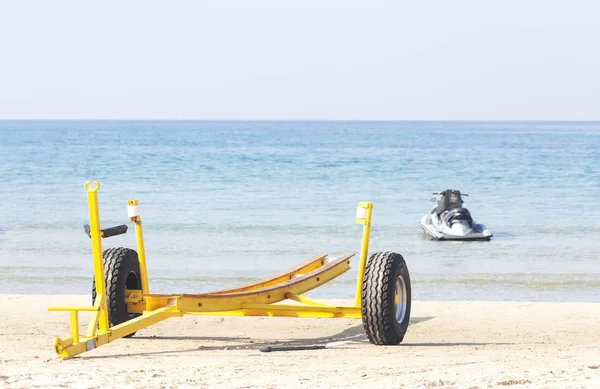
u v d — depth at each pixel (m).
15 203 28.94
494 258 18.25
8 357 7.27
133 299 8.62
